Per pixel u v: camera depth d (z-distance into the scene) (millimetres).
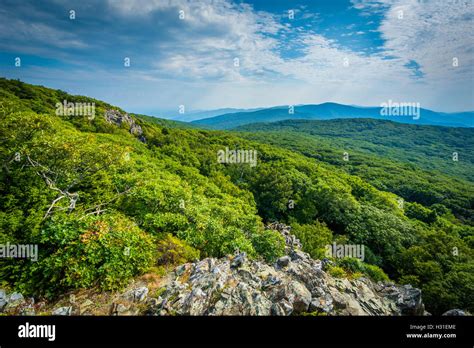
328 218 45125
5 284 9328
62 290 9438
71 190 16859
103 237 10461
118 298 9234
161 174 28312
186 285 9875
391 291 12680
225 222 20734
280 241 17750
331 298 10125
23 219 12156
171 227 15430
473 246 42844
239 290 9547
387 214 43531
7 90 55062
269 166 63188
